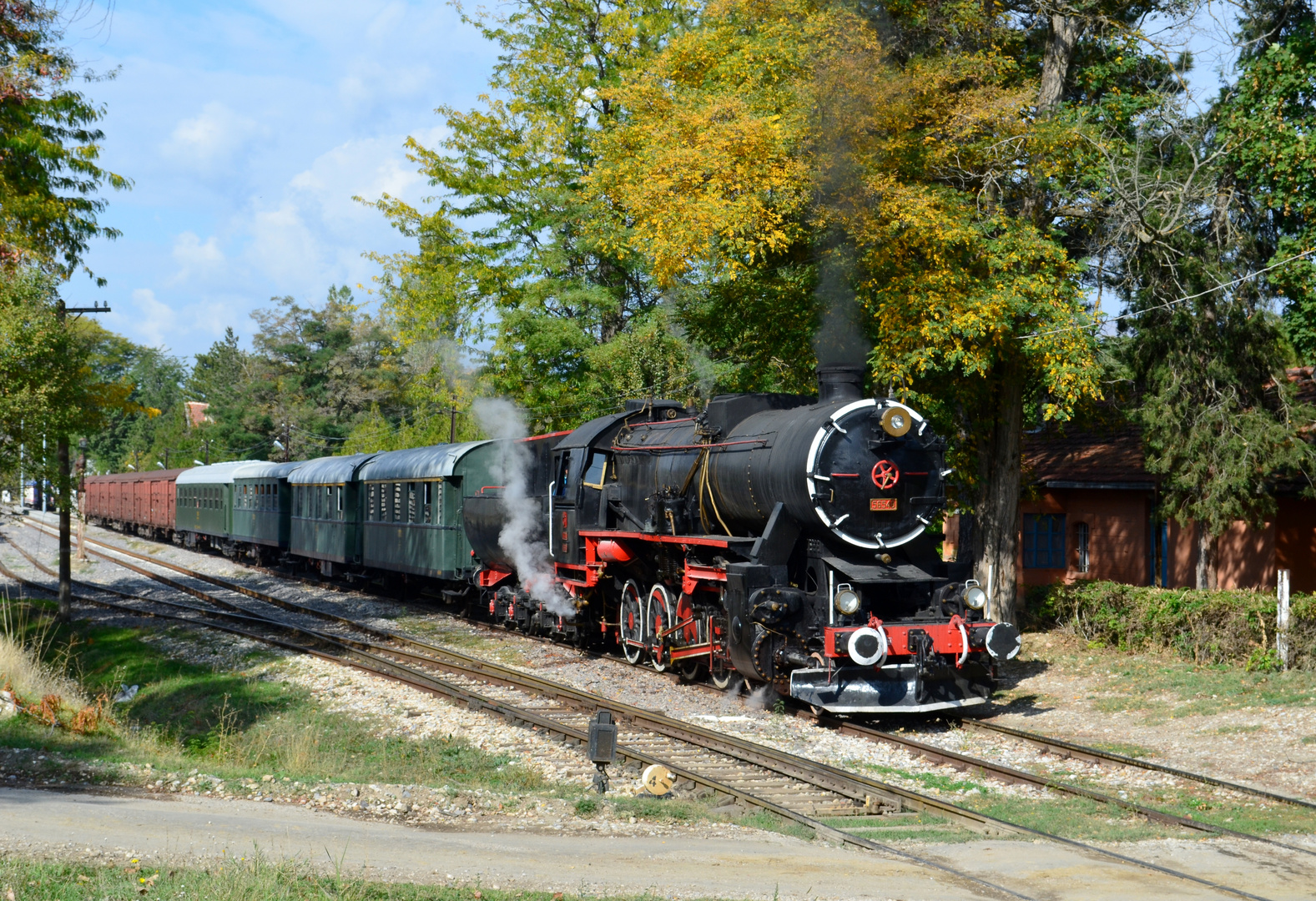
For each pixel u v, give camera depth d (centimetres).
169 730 1414
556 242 2720
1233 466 1739
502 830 802
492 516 1948
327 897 589
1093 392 1448
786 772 987
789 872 693
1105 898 648
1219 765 1052
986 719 1291
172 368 11644
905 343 1465
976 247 1494
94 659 1962
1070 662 1596
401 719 1310
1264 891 671
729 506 1377
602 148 2219
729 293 1761
